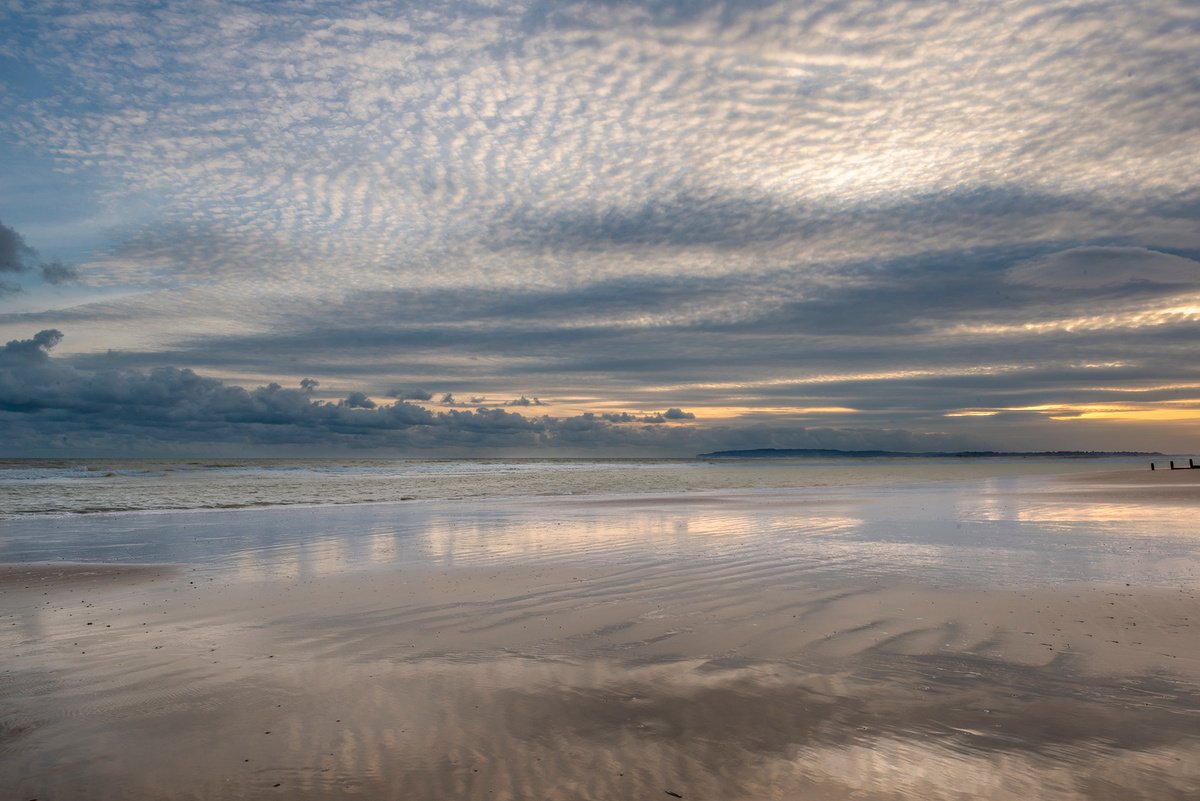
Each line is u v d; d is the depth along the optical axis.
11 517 25.61
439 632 9.05
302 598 11.23
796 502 30.22
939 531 18.66
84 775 5.20
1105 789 4.89
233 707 6.49
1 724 6.15
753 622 9.32
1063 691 6.67
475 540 18.03
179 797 4.87
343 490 43.06
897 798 4.79
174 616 10.12
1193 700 6.43
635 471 91.75
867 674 7.20
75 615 10.27
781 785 4.97
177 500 34.03
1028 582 11.55
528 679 7.16
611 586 11.83
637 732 5.85
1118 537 16.81
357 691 6.87
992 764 5.26
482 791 4.90
